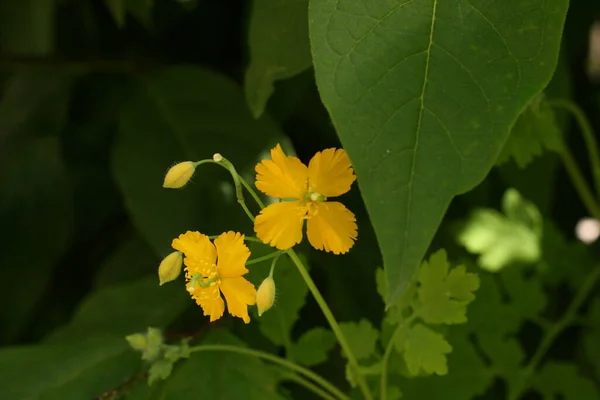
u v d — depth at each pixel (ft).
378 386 1.60
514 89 1.35
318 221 1.44
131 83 1.96
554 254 1.77
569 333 1.87
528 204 1.78
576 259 1.77
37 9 1.90
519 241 1.77
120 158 1.79
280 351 1.75
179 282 1.69
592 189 1.98
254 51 1.57
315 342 1.60
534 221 1.78
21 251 2.02
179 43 1.98
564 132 1.81
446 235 1.78
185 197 1.73
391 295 1.32
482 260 1.76
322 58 1.36
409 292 1.55
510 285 1.71
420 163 1.34
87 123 2.06
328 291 1.82
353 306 1.79
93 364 1.61
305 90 1.80
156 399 1.58
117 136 1.86
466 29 1.36
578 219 1.98
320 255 1.81
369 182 1.34
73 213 2.05
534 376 1.71
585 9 1.95
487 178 1.87
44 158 2.05
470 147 1.34
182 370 1.58
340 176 1.44
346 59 1.36
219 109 1.80
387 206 1.33
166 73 1.85
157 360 1.55
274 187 1.44
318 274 1.82
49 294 2.09
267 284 1.43
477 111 1.35
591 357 1.75
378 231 1.33
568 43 1.96
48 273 2.02
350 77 1.36
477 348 1.76
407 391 1.65
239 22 1.97
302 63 1.55
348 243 1.44
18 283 2.01
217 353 1.59
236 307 1.44
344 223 1.44
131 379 1.59
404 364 1.59
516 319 1.70
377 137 1.34
